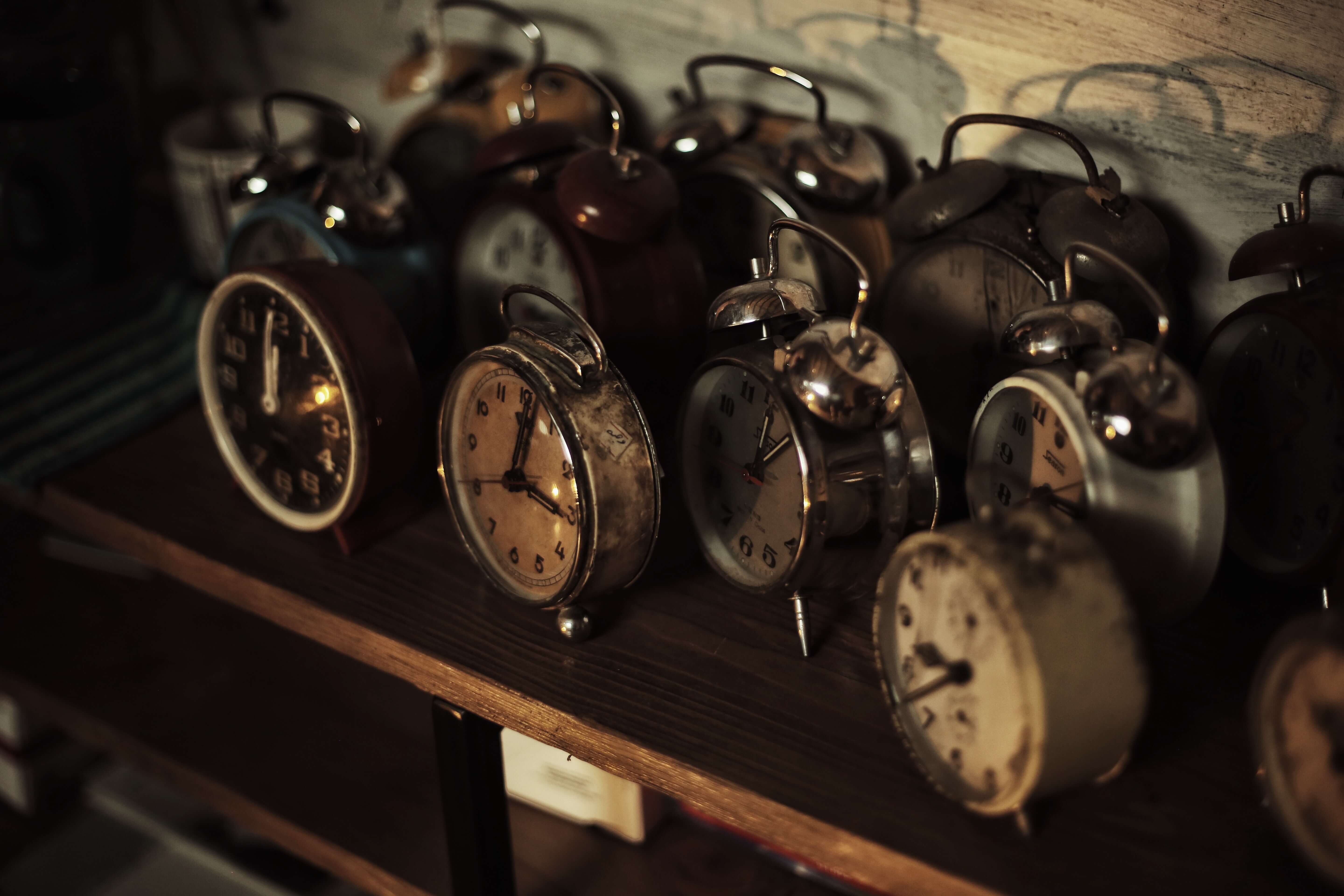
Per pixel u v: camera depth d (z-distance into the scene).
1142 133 0.88
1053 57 0.89
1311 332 0.79
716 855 0.96
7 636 1.12
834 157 0.90
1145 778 0.78
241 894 1.10
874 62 0.94
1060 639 0.71
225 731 1.05
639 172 0.87
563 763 0.96
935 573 0.75
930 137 0.94
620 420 0.82
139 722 1.06
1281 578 0.82
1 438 1.02
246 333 0.91
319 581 0.90
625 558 0.83
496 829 0.89
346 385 0.87
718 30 0.98
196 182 1.07
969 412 0.91
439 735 0.87
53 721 1.08
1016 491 0.81
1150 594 0.78
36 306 1.15
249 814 1.00
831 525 0.79
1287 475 0.82
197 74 1.24
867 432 0.80
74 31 1.17
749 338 0.90
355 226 0.92
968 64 0.91
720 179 0.93
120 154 1.13
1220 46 0.84
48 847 1.17
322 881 1.09
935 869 0.75
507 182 0.94
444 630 0.86
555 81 1.00
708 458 0.85
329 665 1.10
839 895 0.93
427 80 1.02
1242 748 0.79
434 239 0.97
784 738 0.80
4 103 1.13
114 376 1.08
